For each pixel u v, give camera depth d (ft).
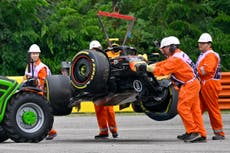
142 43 220.02
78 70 92.94
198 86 90.63
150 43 219.00
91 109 158.71
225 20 226.38
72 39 209.97
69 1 232.32
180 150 78.23
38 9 214.48
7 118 88.58
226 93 155.43
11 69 201.16
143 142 93.09
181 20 219.20
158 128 122.31
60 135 109.60
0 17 202.39
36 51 100.17
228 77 155.63
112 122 102.22
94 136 107.04
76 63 93.09
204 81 96.07
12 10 203.92
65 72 99.50
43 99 91.04
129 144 88.53
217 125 96.43
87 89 91.66
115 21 231.71
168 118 98.48
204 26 221.25
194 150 78.28
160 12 225.76
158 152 75.72
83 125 130.11
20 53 202.39
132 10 243.19
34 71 100.01
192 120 90.22
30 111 90.22
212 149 79.61
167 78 92.94
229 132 111.75
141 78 91.71
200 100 97.35
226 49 217.97
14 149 79.46
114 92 92.89
